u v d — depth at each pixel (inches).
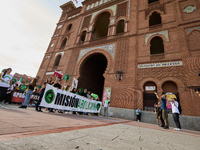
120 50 458.3
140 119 323.3
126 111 345.1
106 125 126.6
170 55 359.3
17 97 312.8
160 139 80.1
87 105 282.5
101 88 750.5
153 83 361.7
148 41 422.3
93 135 62.6
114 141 55.4
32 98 335.0
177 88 321.7
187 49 339.3
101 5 667.4
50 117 117.9
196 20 368.8
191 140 91.5
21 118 83.7
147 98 355.3
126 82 386.9
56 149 33.5
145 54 403.9
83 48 584.1
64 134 55.4
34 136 45.0
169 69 342.0
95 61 638.5
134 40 445.4
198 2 397.1
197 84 288.5
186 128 265.1
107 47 503.2
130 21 505.7
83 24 693.3
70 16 845.8
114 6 606.9
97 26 737.0
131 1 557.9
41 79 635.5
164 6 463.2
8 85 251.6
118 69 424.8
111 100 387.5
